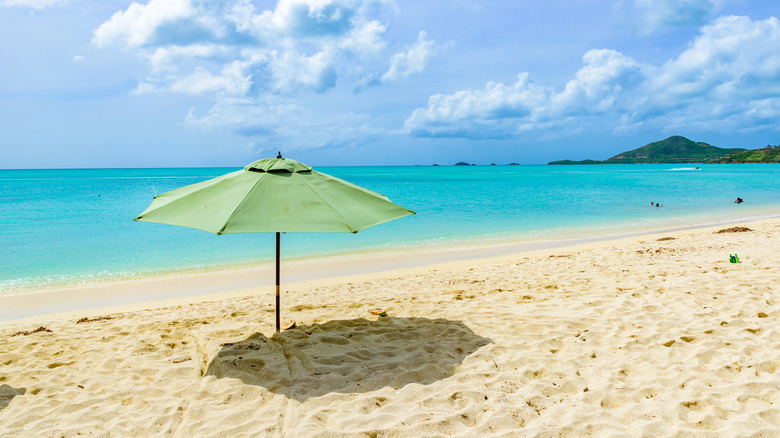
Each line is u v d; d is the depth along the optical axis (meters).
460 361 4.43
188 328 5.95
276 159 4.73
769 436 3.00
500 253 12.82
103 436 3.22
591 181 57.66
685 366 4.17
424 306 6.58
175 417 3.48
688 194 33.81
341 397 3.72
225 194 4.24
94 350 5.11
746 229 14.44
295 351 4.70
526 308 6.21
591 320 5.51
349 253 13.17
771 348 4.42
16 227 18.27
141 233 16.95
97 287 9.49
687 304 5.93
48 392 4.00
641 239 14.54
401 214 4.57
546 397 3.67
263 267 11.38
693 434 3.06
